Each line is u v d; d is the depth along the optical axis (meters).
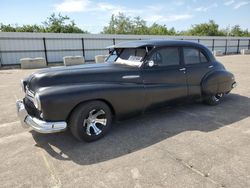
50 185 2.75
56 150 3.63
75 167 3.12
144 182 2.75
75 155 3.46
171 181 2.76
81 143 3.86
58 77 3.70
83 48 22.22
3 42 18.30
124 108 4.12
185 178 2.81
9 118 5.27
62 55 21.27
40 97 3.33
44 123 3.43
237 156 3.32
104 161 3.26
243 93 7.45
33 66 17.80
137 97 4.23
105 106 3.88
